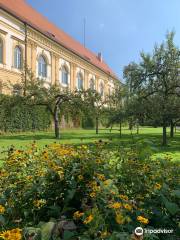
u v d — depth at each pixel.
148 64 19.14
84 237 2.52
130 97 20.17
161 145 18.47
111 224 2.73
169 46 18.97
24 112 33.00
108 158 3.84
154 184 3.43
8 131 30.53
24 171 3.75
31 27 37.59
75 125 44.97
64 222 2.88
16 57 35.72
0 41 33.06
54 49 43.91
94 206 2.77
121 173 3.58
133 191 3.42
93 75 59.25
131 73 19.56
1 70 32.91
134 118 19.33
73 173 3.46
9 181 3.56
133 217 2.93
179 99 18.34
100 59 73.06
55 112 26.42
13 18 34.53
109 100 32.59
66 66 48.00
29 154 4.17
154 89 19.17
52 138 24.95
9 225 3.01
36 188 3.39
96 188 3.07
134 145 4.12
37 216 3.31
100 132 36.19
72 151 3.99
